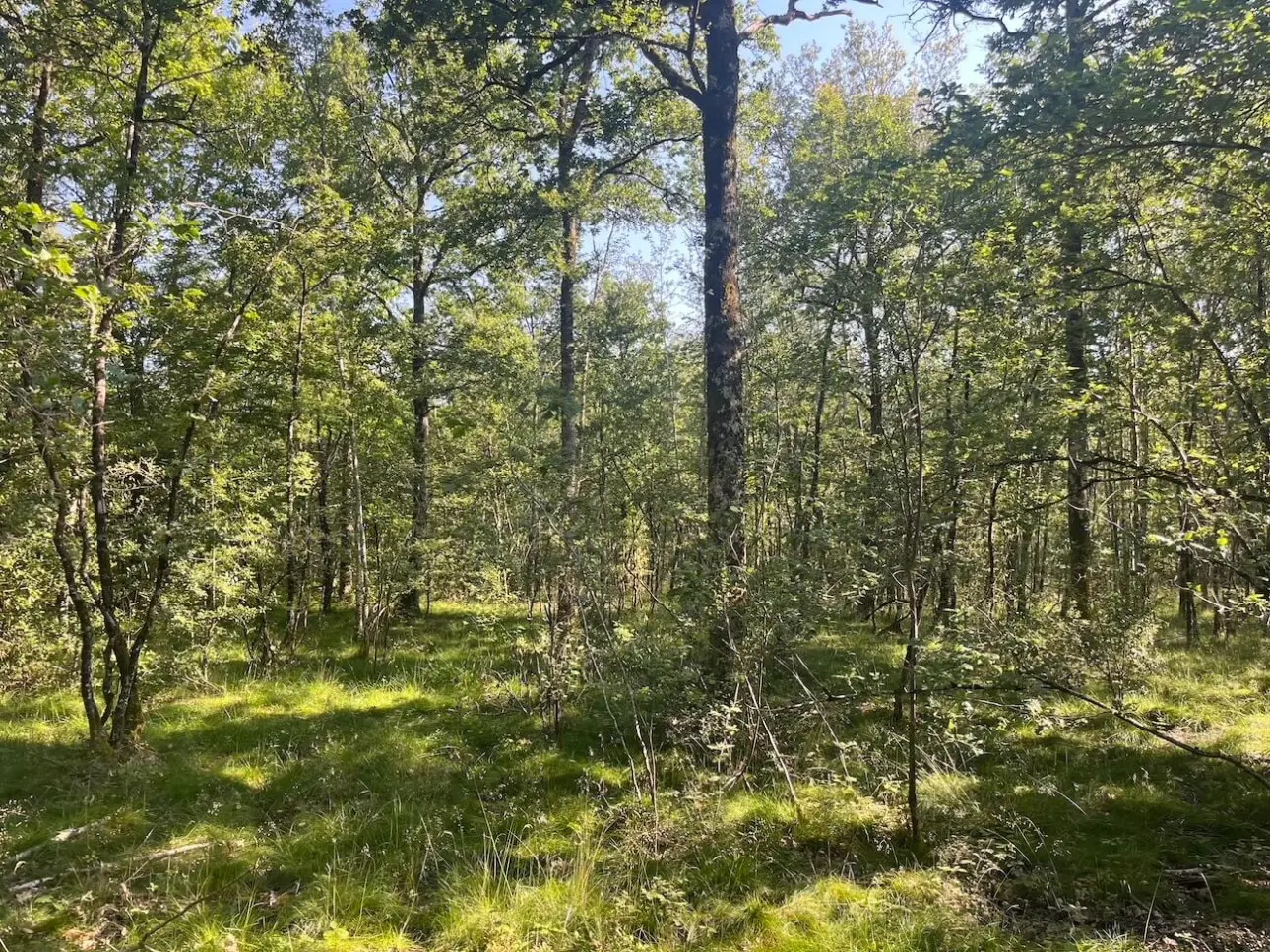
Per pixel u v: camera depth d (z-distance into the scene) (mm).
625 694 6445
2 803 5152
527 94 10664
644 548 12500
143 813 5078
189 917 3824
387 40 8625
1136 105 4988
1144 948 3449
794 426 12492
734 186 7715
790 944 3547
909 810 4793
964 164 6008
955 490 5398
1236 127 4941
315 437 13453
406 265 12945
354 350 10977
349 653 10320
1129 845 4441
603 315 15805
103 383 5770
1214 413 6961
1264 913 3695
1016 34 7953
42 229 3811
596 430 14875
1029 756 5832
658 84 11164
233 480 9047
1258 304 6387
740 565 5867
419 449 13305
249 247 7566
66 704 7422
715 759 5566
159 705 7621
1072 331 6688
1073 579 8883
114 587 6703
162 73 7484
